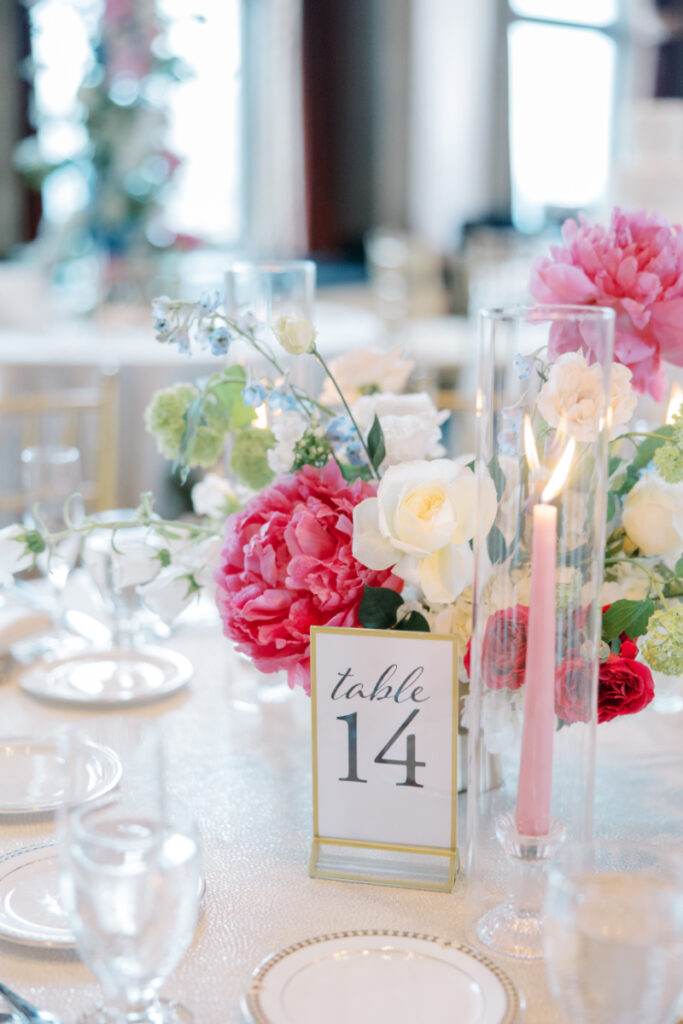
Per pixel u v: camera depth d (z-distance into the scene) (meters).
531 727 0.81
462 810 1.00
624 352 1.00
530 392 0.80
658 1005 0.65
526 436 0.80
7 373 3.49
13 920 0.87
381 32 6.53
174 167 4.32
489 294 4.83
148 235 4.34
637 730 1.28
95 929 0.68
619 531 0.99
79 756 0.74
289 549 0.96
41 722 1.28
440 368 4.31
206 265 5.10
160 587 1.17
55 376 3.55
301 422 1.07
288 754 1.20
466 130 6.95
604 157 7.74
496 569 0.81
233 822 1.05
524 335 0.80
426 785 0.94
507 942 0.83
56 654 1.48
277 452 1.05
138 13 4.23
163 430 1.19
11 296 4.54
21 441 3.42
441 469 0.93
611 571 0.99
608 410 0.80
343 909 0.91
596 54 7.55
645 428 1.12
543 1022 0.76
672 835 1.03
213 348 1.07
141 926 0.67
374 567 0.93
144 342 3.88
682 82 7.60
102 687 1.36
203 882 0.93
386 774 0.95
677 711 1.33
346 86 6.50
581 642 0.81
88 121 4.25
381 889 0.94
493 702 0.82
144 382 3.59
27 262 5.11
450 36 6.77
